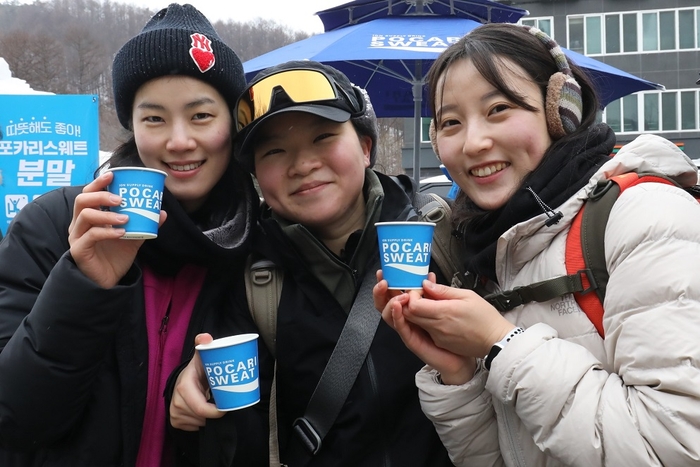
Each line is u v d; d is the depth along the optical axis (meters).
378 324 2.04
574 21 29.16
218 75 2.07
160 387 1.99
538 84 1.87
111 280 1.73
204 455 1.85
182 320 2.06
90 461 1.86
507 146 1.83
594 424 1.45
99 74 36.09
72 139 5.29
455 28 6.14
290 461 2.08
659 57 28.77
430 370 1.90
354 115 2.14
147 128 2.06
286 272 2.16
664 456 1.37
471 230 2.01
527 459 1.71
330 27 7.30
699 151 28.69
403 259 1.74
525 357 1.54
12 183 5.26
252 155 2.16
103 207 1.76
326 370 2.00
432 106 2.00
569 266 1.66
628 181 1.64
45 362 1.68
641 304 1.46
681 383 1.35
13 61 35.34
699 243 1.48
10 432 1.75
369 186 2.24
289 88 2.01
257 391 1.87
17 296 1.84
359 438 1.98
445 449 2.03
